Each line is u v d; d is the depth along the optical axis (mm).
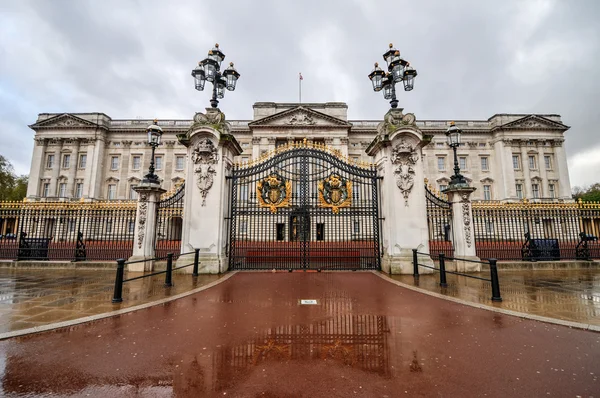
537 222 13453
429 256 10633
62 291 7793
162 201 12297
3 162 53844
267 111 45094
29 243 12789
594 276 10539
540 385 3207
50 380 3289
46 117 56750
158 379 3338
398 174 11039
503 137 55250
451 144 12180
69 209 13000
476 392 3068
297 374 3480
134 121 57156
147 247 11398
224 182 11188
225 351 4098
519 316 5684
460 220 11453
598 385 3207
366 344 4363
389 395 3039
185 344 4324
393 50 11703
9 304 6480
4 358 3840
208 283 8797
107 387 3154
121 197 54156
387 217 11094
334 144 42844
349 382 3297
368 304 6559
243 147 49750
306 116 43188
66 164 55094
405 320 5457
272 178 12000
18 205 12953
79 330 4879
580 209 13078
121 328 4984
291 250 12273
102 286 8453
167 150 54969
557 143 56250
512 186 53719
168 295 7309
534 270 11953
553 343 4402
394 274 10391
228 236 11641
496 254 14586
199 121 11164
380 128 11773
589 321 5391
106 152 55781
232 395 3041
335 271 11180
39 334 4691
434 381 3305
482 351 4113
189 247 10617
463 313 5906
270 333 4785
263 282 9055
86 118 55875
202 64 11453
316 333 4789
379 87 12133
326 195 11992
